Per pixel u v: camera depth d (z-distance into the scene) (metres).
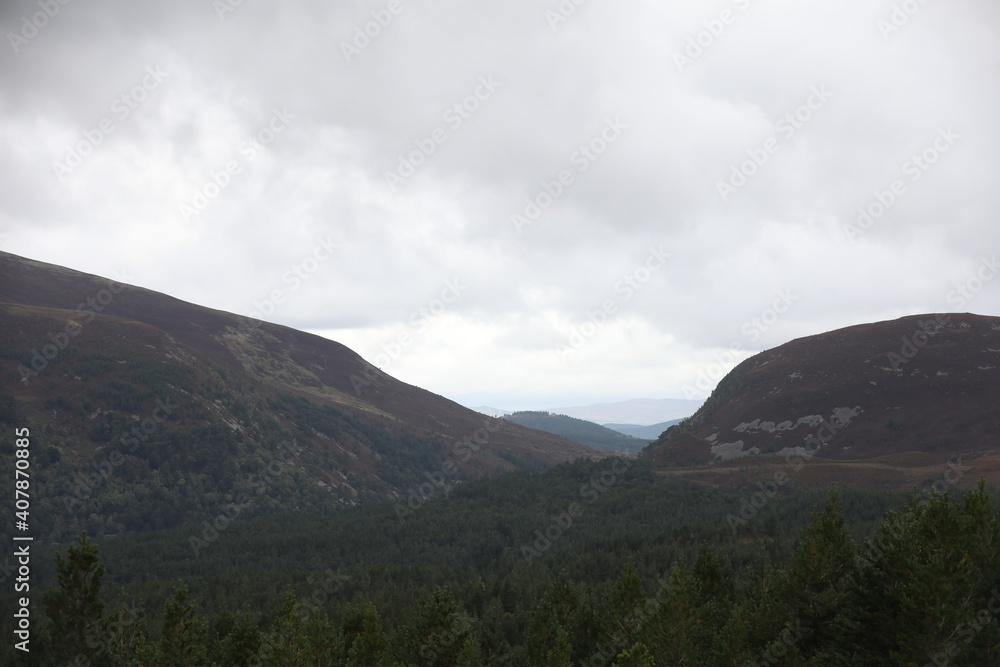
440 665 55.16
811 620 42.66
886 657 37.78
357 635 54.28
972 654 34.97
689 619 42.25
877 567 40.06
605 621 53.44
